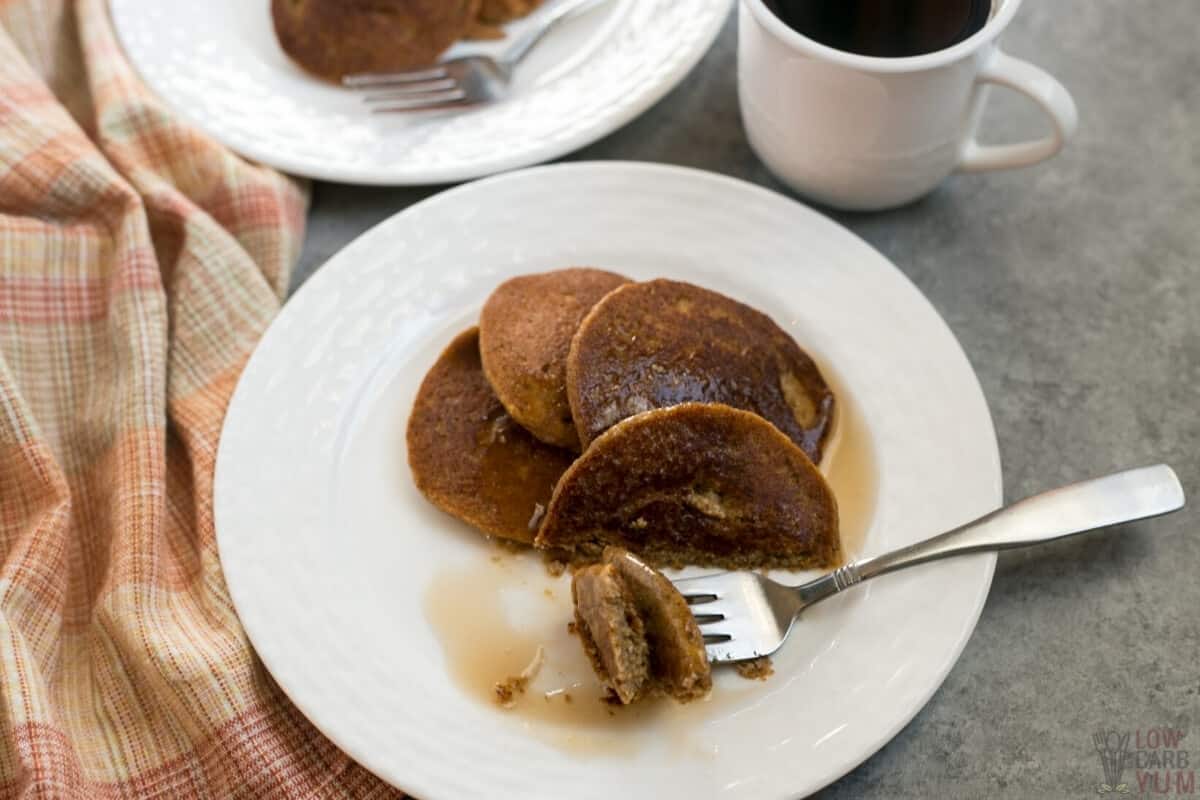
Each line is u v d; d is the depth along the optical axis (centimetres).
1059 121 60
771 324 60
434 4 68
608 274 61
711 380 57
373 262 62
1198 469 59
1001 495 56
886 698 53
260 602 55
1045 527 55
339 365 60
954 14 60
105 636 56
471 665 55
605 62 68
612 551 54
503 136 66
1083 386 61
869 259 61
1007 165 63
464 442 58
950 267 64
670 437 55
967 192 66
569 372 56
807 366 59
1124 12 71
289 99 68
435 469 58
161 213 64
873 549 56
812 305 61
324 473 58
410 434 59
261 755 54
